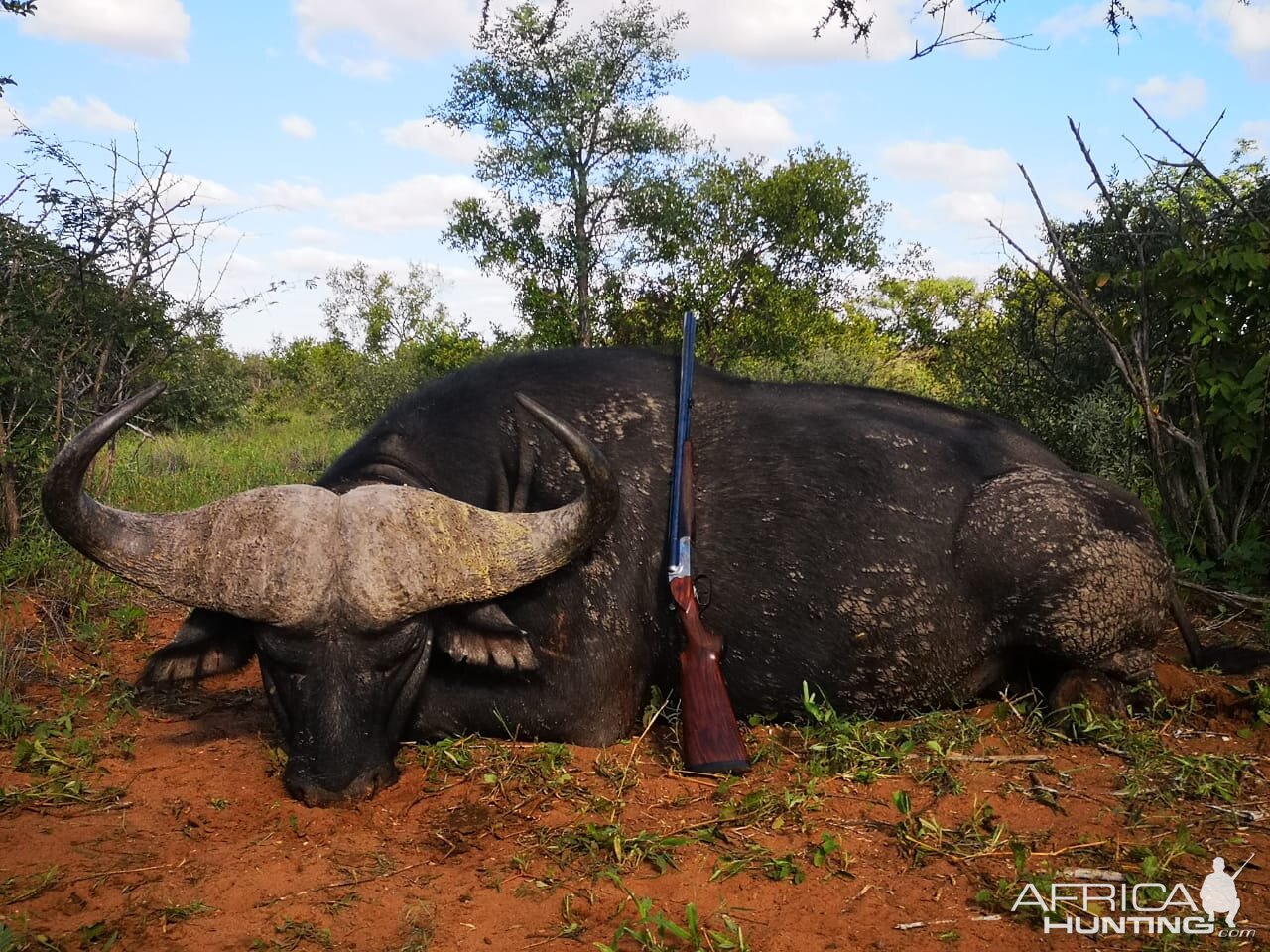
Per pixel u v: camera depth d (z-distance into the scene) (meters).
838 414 5.71
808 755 4.85
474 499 5.01
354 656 4.14
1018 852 3.81
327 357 30.16
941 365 14.95
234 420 21.00
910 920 3.49
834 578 5.32
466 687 4.88
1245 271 7.47
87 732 5.16
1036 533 5.36
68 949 3.26
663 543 5.23
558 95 15.90
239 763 4.76
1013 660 5.68
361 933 3.38
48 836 4.01
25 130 7.55
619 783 4.46
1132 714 5.46
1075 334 11.05
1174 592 6.01
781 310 16.58
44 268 7.71
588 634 4.95
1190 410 8.19
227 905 3.54
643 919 3.35
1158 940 3.39
